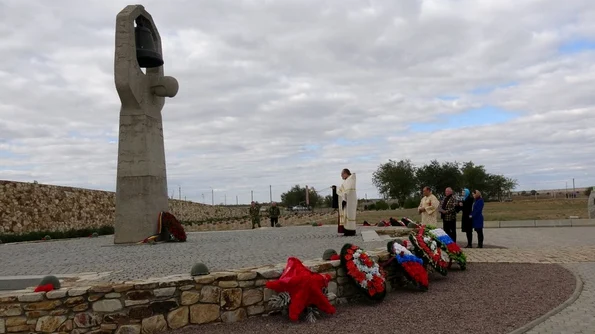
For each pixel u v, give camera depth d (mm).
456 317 7355
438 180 70812
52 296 6480
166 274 8398
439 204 16328
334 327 6957
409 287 9727
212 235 19062
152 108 16219
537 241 17391
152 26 16969
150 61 16359
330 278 8102
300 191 90688
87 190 30062
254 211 29047
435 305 8164
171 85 16078
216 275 7168
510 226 25250
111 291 6617
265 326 7008
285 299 7324
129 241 15359
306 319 7289
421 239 10445
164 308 6812
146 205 15484
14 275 8984
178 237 15531
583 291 8836
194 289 6996
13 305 6445
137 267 9484
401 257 9359
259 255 11016
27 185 24375
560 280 9852
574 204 51656
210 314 7078
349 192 16516
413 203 60406
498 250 14727
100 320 6578
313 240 14852
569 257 12914
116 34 15367
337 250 11672
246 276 7328
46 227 25359
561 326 6621
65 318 6500
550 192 130875
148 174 15609
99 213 31172
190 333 6707
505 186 79188
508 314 7418
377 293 8367
